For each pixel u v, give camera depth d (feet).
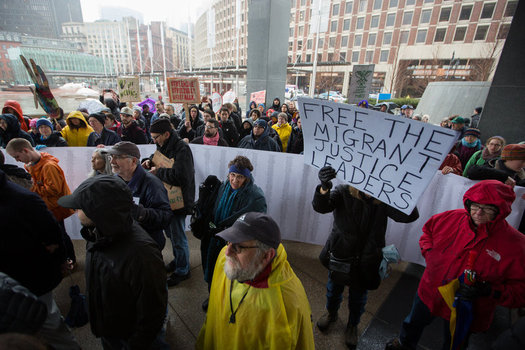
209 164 11.62
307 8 159.53
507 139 17.83
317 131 5.95
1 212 5.10
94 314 4.65
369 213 6.03
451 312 5.22
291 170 10.89
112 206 3.98
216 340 4.67
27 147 8.00
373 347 7.20
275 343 3.92
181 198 8.54
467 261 5.13
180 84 14.74
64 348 5.24
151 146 11.60
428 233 5.99
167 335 7.36
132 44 375.25
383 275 6.14
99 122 13.60
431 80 98.94
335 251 6.39
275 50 39.65
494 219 4.68
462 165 13.60
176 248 9.00
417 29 131.64
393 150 4.91
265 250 3.93
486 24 115.14
